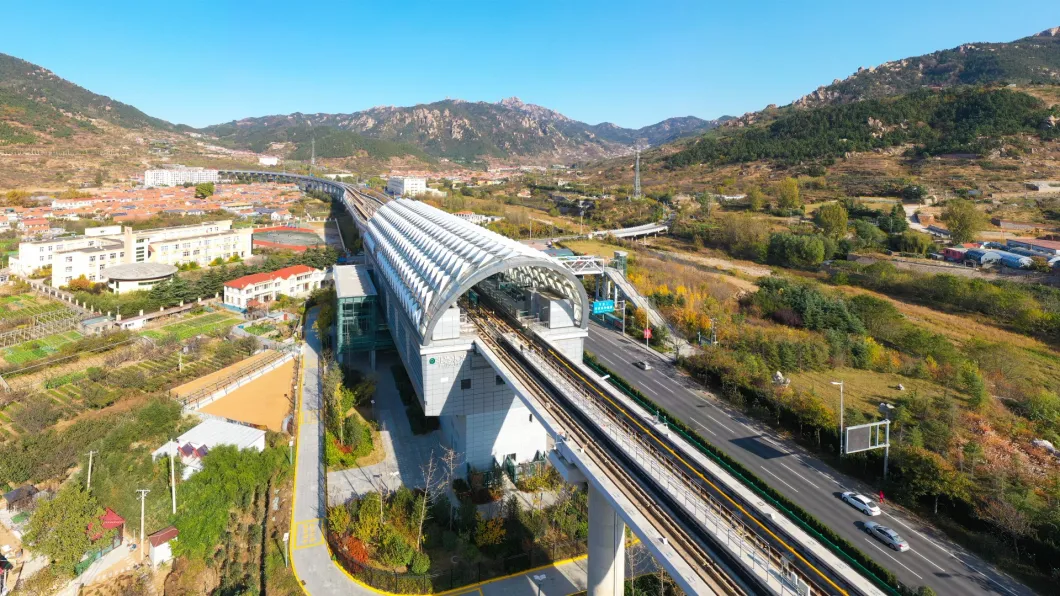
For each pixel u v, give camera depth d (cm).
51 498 4588
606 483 3091
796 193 16762
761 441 5638
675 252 14525
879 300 8894
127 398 6662
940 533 4278
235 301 10338
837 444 5350
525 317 6022
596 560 3534
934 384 6625
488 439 5334
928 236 12669
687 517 2798
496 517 4422
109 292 10544
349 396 6366
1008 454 5000
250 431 5534
